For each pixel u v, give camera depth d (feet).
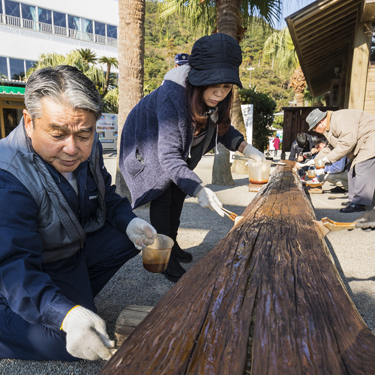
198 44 6.12
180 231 12.94
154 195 7.52
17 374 4.84
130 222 5.39
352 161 15.06
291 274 3.41
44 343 4.23
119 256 5.65
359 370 2.02
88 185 5.01
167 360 2.16
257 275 3.37
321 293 3.04
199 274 3.52
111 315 6.59
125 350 2.33
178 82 6.72
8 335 4.38
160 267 5.36
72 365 5.06
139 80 16.42
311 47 30.40
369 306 7.09
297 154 22.72
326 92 53.26
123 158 8.26
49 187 4.09
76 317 3.09
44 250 4.54
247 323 2.54
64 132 3.37
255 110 44.75
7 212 3.62
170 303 2.96
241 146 8.94
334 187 22.57
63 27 82.94
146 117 7.45
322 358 2.14
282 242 4.39
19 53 76.74
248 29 31.42
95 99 3.39
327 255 4.11
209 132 7.70
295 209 6.46
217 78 5.88
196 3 30.53
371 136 14.05
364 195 14.66
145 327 2.64
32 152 3.95
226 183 24.64
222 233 12.66
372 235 12.51
